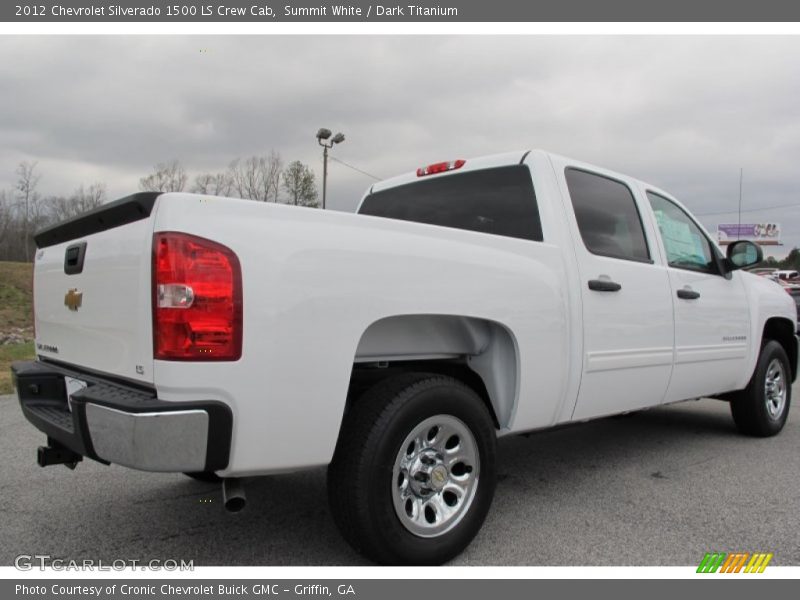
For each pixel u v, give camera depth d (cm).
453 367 332
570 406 345
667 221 458
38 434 533
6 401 687
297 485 404
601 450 497
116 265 246
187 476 421
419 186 439
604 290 362
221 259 218
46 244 330
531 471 437
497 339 317
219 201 225
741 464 455
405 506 269
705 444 517
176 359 214
